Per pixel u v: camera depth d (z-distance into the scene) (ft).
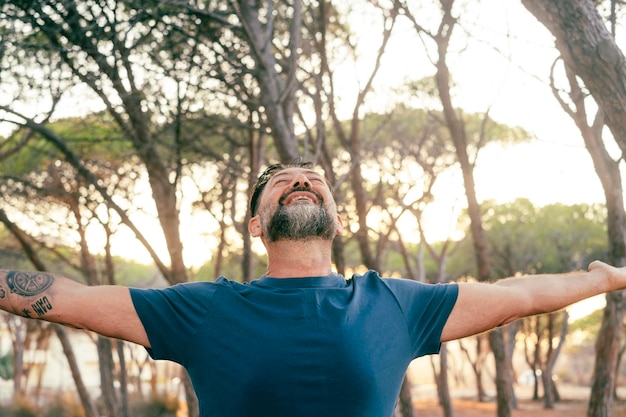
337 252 32.50
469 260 77.56
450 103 34.96
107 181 36.40
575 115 24.34
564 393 133.90
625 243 27.50
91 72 26.81
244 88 28.89
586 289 6.74
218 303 6.13
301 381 5.73
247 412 5.74
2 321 76.33
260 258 47.16
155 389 81.71
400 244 51.62
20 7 24.66
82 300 6.05
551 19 11.63
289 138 25.63
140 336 6.06
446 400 58.13
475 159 36.63
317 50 31.83
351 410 5.76
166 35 27.02
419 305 6.41
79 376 47.37
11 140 37.42
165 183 32.37
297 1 25.08
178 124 30.58
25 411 63.46
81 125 32.27
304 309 6.01
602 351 30.42
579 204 74.64
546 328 106.52
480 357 104.68
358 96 35.45
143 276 77.15
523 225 75.25
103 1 24.76
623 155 11.66
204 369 5.94
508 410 39.09
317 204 6.82
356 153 35.76
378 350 5.98
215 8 27.20
